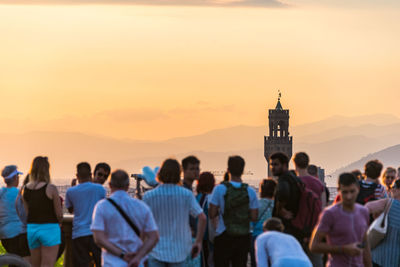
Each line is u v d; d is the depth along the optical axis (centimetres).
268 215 2650
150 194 2175
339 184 2005
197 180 2605
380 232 2419
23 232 2719
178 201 2169
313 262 2525
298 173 2552
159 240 2166
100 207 2011
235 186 2414
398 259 2414
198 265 2291
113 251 1984
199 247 2202
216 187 2416
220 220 2420
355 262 2008
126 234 2002
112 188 2050
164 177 2184
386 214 2430
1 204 2755
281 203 2400
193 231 2384
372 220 2720
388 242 2425
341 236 2006
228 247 2419
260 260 2002
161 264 2173
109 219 2002
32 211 2503
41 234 2494
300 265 1920
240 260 2450
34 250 2533
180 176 2205
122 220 2002
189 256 2225
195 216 2219
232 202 2383
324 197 2520
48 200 2500
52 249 2520
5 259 2300
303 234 2398
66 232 2834
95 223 1998
